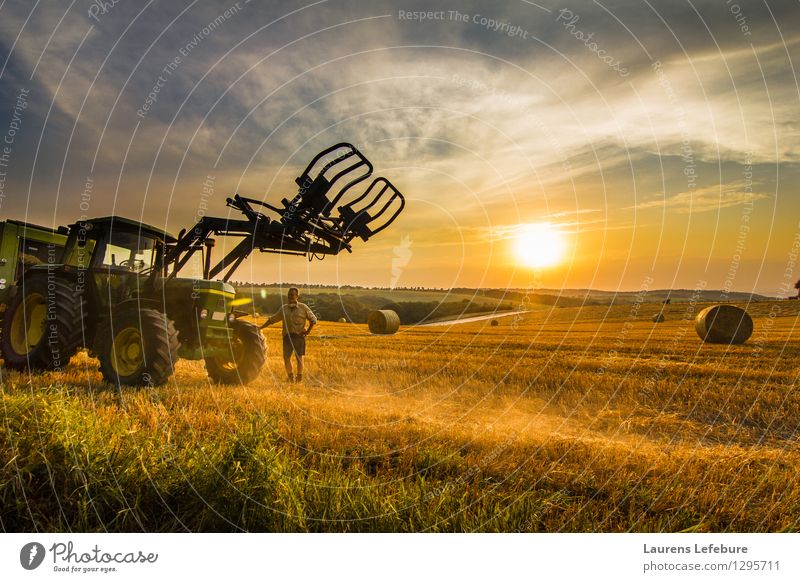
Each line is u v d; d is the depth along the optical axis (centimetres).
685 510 341
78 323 705
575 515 324
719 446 538
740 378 1020
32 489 304
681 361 1332
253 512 298
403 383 955
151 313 667
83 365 810
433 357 1355
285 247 771
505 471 400
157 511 305
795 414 735
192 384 759
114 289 741
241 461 324
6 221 814
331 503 314
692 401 827
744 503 352
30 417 362
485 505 331
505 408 775
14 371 718
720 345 1919
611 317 4119
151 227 759
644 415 750
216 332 766
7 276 827
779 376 1055
